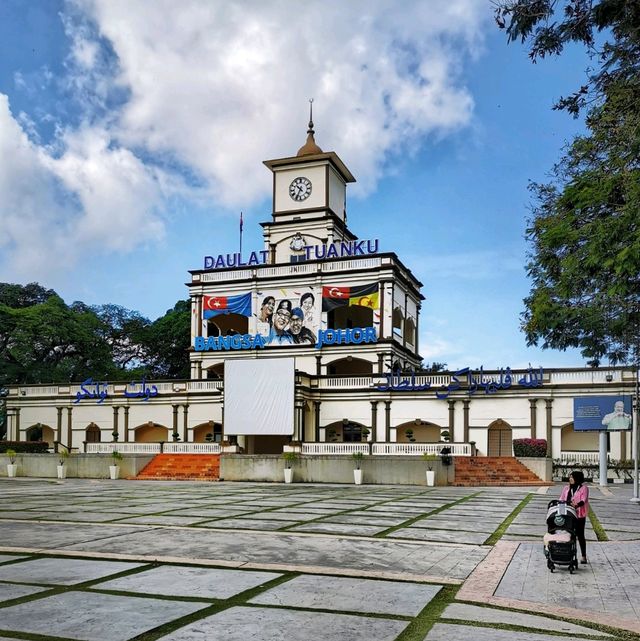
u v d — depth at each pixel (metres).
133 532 18.86
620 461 44.66
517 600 11.20
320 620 9.83
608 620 10.13
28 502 28.03
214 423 57.31
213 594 11.37
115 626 9.47
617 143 12.38
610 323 14.27
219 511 24.31
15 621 9.70
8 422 62.19
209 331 63.56
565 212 13.70
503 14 11.39
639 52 11.68
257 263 59.47
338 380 54.19
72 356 70.88
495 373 49.72
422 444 43.50
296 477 41.72
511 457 43.78
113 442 49.56
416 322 62.94
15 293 74.50
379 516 22.94
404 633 9.27
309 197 61.19
